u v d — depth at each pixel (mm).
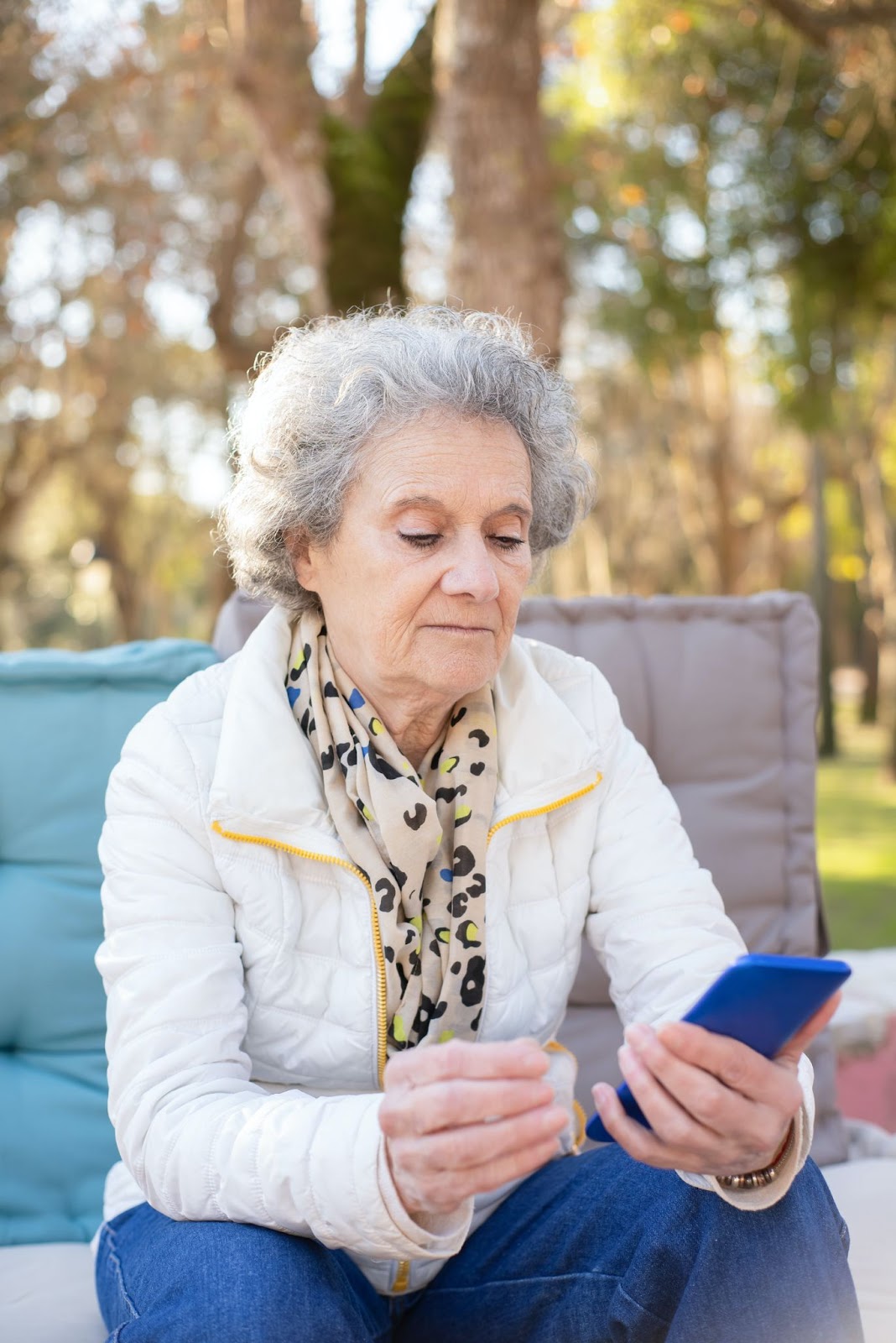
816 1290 1232
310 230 5789
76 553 17812
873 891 7387
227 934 1436
